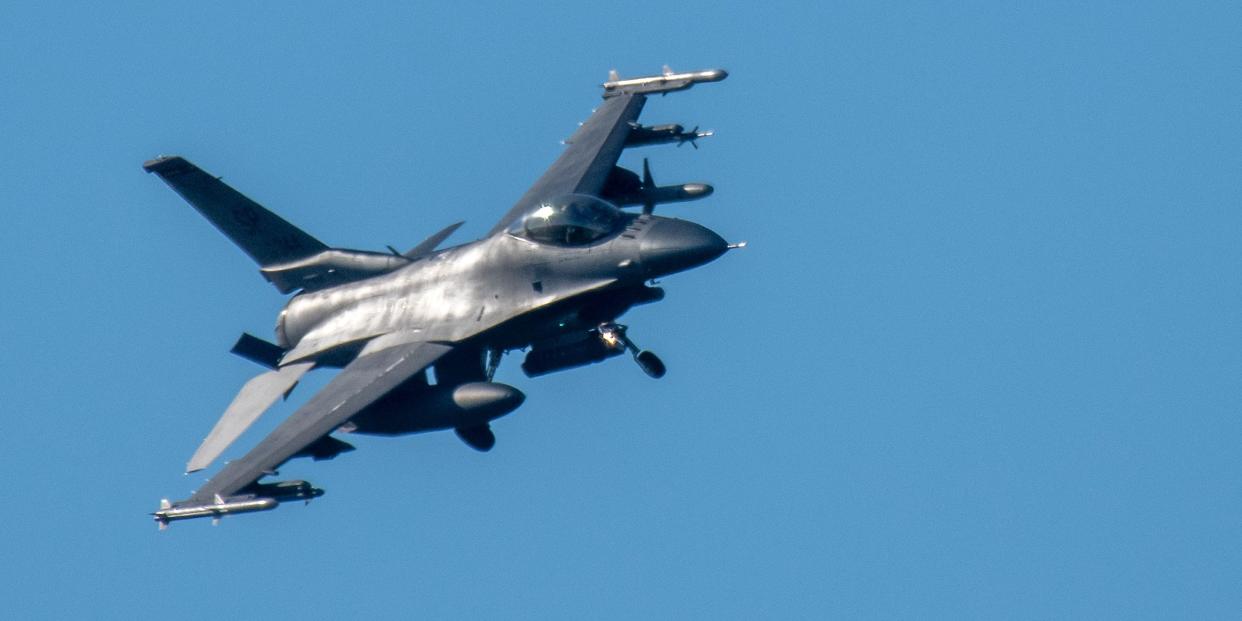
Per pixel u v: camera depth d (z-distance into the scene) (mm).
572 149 168875
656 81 176625
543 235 145000
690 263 142000
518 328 146500
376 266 158375
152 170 163125
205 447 148875
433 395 142500
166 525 132750
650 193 166250
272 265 164250
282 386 152125
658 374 145500
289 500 132500
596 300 146500
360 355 148250
